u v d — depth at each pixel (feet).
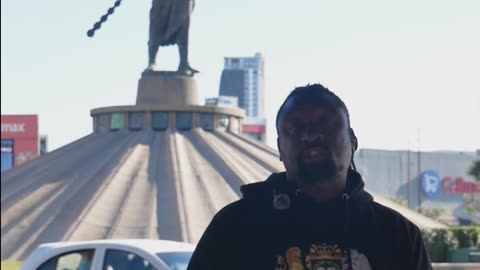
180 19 161.79
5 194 137.18
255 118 456.04
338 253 15.47
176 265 42.78
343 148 15.74
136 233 119.24
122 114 157.28
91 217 122.93
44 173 142.10
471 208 330.34
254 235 15.72
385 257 15.62
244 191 16.10
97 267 43.96
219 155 145.59
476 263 96.89
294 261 15.46
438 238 111.96
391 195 346.33
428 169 366.02
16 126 375.66
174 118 156.25
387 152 356.18
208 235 16.05
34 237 120.06
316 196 15.76
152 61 163.63
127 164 139.95
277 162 151.43
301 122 15.71
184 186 132.57
